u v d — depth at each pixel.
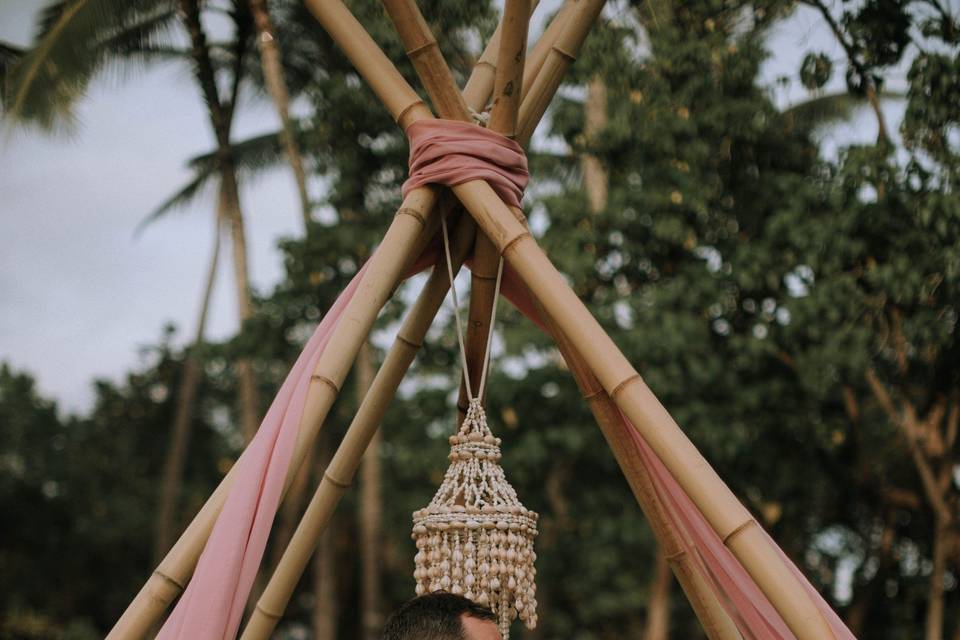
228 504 2.81
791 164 9.79
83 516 21.77
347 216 10.16
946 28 5.59
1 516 21.31
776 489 12.38
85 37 8.49
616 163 10.16
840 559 16.25
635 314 10.84
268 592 3.63
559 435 11.61
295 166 10.60
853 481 13.39
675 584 15.79
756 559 2.77
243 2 10.38
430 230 3.35
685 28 7.04
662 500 3.25
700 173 9.62
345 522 20.23
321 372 3.00
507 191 3.25
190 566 2.91
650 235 10.61
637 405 2.95
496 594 3.07
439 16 6.51
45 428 22.08
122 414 22.86
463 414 3.52
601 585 14.79
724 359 11.23
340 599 20.80
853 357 9.66
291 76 11.51
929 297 7.45
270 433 2.92
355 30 3.42
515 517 3.07
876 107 6.94
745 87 7.82
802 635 2.71
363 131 8.99
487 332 3.45
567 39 3.44
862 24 5.62
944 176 6.14
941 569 11.65
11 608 20.55
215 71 12.16
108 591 21.78
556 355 11.87
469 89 3.57
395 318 11.09
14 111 7.88
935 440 11.23
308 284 10.97
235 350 11.85
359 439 3.53
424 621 2.46
